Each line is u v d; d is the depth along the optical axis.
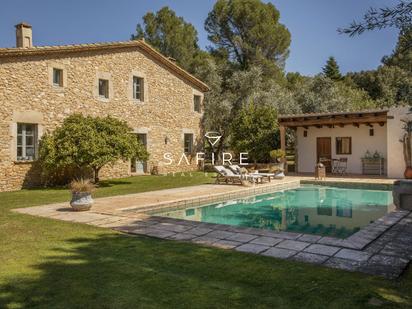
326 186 14.60
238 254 4.71
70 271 4.11
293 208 10.35
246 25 32.47
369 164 17.45
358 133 17.88
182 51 31.38
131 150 14.00
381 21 3.11
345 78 43.53
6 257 4.65
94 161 12.92
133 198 10.16
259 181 14.33
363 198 11.92
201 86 21.81
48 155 12.94
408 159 15.24
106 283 3.74
